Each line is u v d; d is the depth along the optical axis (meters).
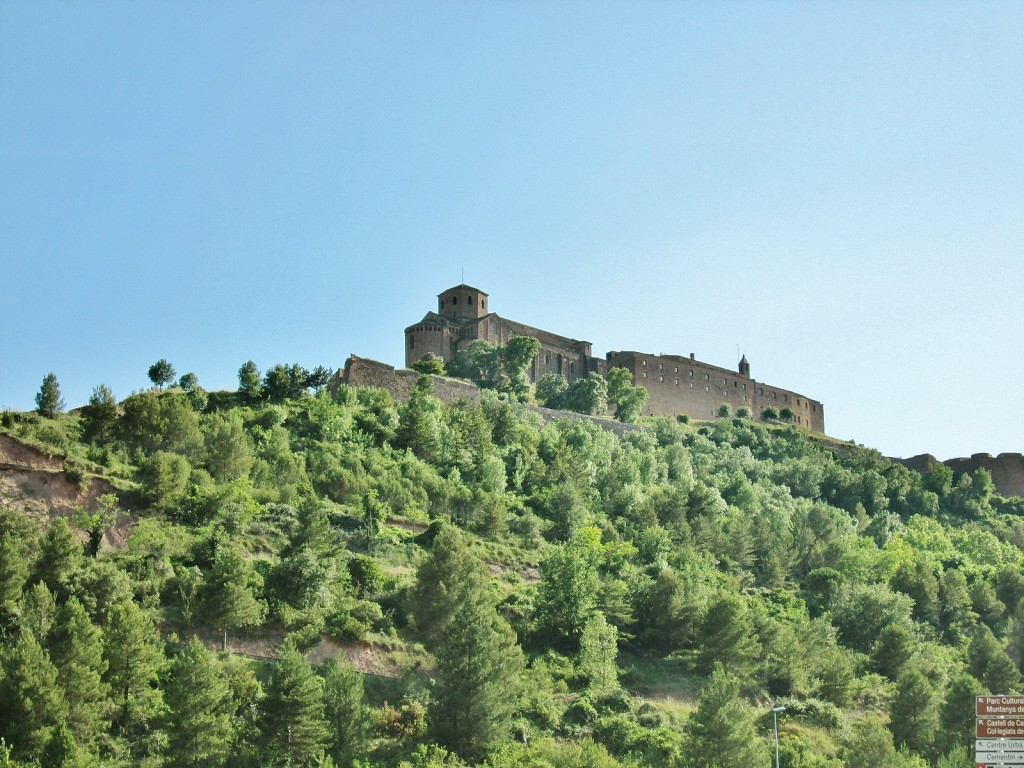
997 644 115.88
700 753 81.00
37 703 69.69
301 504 116.50
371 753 78.94
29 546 92.25
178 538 101.75
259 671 86.38
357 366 172.25
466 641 84.81
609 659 98.75
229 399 149.25
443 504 131.00
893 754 82.19
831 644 116.69
